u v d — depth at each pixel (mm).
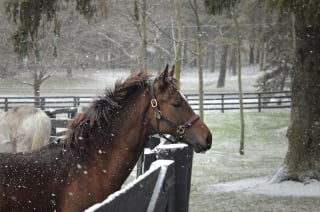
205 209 9945
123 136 4777
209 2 11922
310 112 12031
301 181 11922
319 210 9742
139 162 7559
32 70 26797
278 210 9789
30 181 4461
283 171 12242
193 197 11156
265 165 15992
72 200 4465
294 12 10375
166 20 24516
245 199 10844
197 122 4891
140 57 25188
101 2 12266
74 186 4496
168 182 3734
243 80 52469
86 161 4617
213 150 19516
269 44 31125
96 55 27656
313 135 12008
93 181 4574
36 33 11594
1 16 21516
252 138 22797
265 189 11742
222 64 50188
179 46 16047
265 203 10414
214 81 52531
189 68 56094
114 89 4910
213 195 11367
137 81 4883
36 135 8508
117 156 4738
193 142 4871
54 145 4750
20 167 4504
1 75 26297
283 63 32094
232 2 11945
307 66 11922
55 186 4477
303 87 12031
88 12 11969
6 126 8578
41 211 4469
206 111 32469
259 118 28984
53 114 11492
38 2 11367
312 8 10125
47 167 4535
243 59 67062
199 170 15109
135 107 4836
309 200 10609
